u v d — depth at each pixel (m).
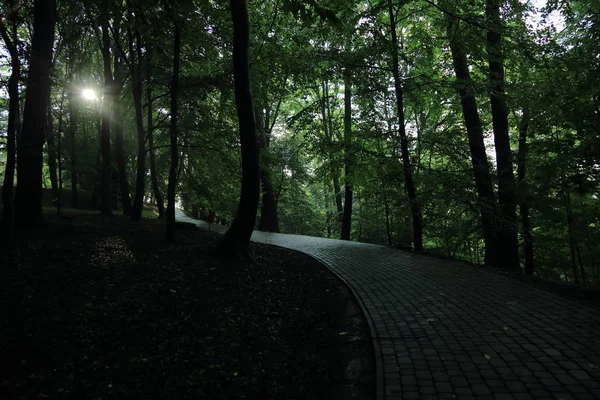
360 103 14.87
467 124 12.84
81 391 3.74
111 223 14.68
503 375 3.76
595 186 9.46
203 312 6.01
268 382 4.40
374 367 4.53
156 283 6.84
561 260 13.96
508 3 10.77
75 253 8.29
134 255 8.73
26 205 10.20
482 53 11.34
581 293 6.46
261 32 13.89
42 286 5.95
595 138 8.90
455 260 10.80
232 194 19.77
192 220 32.72
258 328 5.86
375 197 18.12
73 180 22.67
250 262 9.18
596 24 9.22
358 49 13.09
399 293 7.34
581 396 3.28
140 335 4.98
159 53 6.19
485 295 6.67
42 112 10.35
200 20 10.40
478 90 11.23
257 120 21.69
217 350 4.98
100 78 23.64
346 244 15.81
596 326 4.83
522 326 5.01
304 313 6.81
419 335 5.06
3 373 3.75
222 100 15.95
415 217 13.12
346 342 5.38
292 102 26.81
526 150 10.94
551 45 10.08
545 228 13.05
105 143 18.78
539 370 3.79
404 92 13.14
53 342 4.43
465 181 12.45
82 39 18.77
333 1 11.29
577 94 9.34
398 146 13.25
